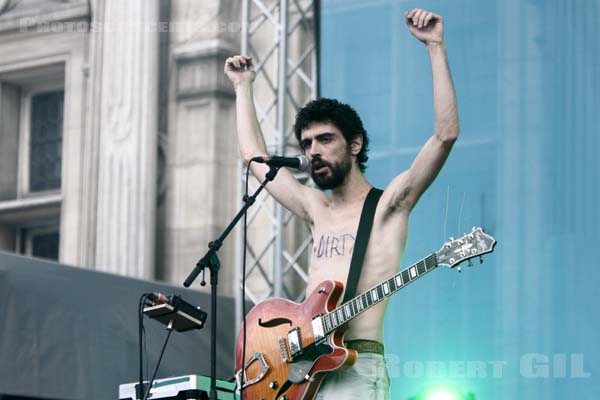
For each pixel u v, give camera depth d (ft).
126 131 44.86
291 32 39.37
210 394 19.26
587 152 28.94
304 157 19.97
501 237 28.86
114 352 34.32
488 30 30.58
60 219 47.47
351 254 19.22
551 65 29.76
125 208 44.45
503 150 29.55
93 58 46.29
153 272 43.91
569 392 27.55
